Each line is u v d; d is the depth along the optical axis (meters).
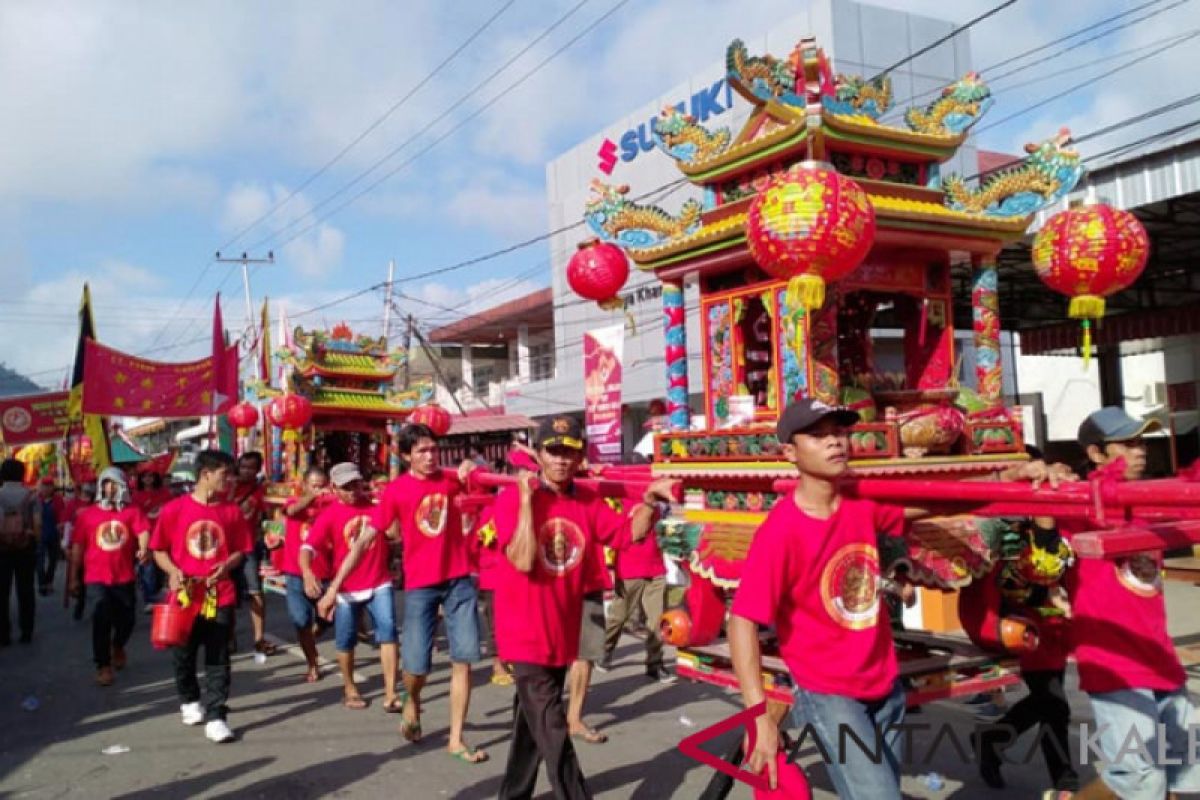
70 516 15.92
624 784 5.33
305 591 7.83
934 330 5.81
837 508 3.34
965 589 4.92
